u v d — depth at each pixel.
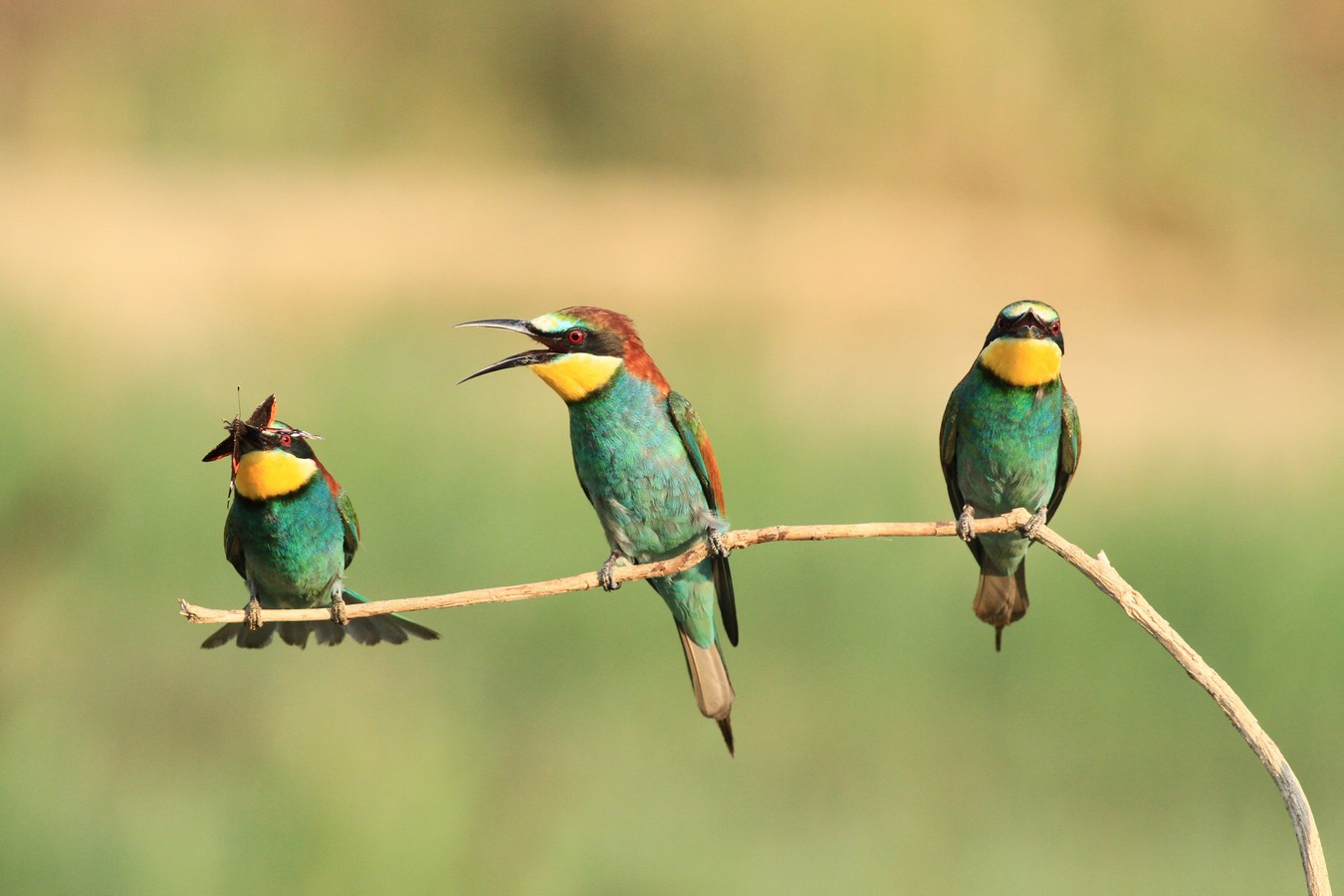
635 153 35.06
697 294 26.88
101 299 22.44
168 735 11.84
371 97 35.41
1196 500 15.16
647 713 12.91
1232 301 29.77
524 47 35.38
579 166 35.38
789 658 13.47
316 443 14.71
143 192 30.97
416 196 32.72
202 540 14.00
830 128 33.09
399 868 9.19
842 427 16.64
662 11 34.16
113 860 9.66
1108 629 13.32
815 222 31.20
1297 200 30.91
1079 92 31.91
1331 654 13.16
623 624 13.35
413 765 9.81
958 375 23.05
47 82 34.03
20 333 15.23
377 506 13.91
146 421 14.80
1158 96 31.47
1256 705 13.02
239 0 35.53
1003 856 11.50
